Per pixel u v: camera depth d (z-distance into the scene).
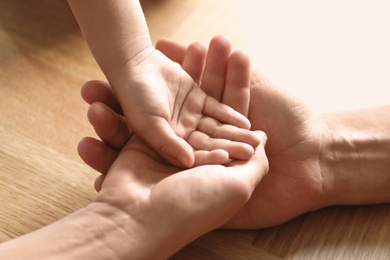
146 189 0.55
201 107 0.60
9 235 0.61
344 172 0.62
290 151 0.61
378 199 0.63
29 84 0.71
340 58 0.73
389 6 0.77
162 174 0.57
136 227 0.54
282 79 0.71
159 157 0.58
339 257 0.60
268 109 0.61
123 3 0.59
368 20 0.76
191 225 0.54
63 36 0.75
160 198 0.54
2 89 0.70
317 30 0.75
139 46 0.59
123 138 0.60
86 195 0.63
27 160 0.65
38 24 0.76
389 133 0.63
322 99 0.70
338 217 0.63
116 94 0.59
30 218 0.62
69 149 0.66
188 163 0.56
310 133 0.61
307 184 0.61
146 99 0.57
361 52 0.73
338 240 0.61
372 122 0.64
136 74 0.58
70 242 0.53
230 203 0.55
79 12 0.59
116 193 0.55
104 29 0.58
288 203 0.61
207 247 0.61
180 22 0.76
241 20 0.76
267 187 0.61
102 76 0.72
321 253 0.60
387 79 0.71
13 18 0.77
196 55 0.62
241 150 0.56
